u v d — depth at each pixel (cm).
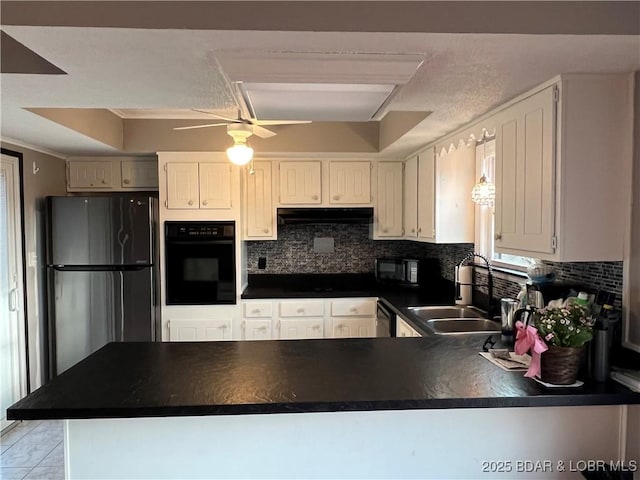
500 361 194
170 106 217
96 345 378
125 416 150
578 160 181
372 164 426
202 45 145
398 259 428
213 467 167
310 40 142
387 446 170
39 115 257
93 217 377
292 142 402
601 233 183
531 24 140
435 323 306
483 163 332
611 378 172
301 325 403
